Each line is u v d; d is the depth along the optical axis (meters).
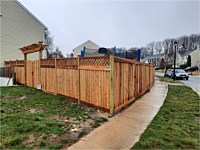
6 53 14.50
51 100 6.24
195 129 3.47
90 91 5.36
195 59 49.56
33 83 9.41
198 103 6.02
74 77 6.12
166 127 3.57
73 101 6.11
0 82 12.27
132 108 5.41
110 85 4.60
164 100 6.59
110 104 4.62
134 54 10.09
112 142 2.97
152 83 11.73
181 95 7.78
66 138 3.10
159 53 66.50
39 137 3.08
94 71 5.18
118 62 5.01
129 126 3.75
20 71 10.99
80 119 4.18
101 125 3.82
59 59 6.96
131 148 2.73
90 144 2.90
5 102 5.86
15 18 15.05
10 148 2.65
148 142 2.86
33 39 16.50
